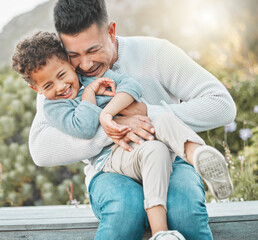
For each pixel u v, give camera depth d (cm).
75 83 206
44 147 207
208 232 179
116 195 180
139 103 205
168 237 155
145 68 214
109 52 203
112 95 204
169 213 176
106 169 203
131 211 175
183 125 191
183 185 183
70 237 209
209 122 206
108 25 203
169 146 192
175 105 207
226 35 909
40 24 1191
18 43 205
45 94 207
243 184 315
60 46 204
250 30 893
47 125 215
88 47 194
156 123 191
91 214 229
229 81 496
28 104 431
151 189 175
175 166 203
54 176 421
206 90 210
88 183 216
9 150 421
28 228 211
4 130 426
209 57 827
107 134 195
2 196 414
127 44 218
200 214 177
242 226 210
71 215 227
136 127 196
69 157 206
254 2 906
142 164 182
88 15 190
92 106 199
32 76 201
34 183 424
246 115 447
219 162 172
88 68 201
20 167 418
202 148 172
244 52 892
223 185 176
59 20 192
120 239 173
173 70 212
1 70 525
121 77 208
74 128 197
